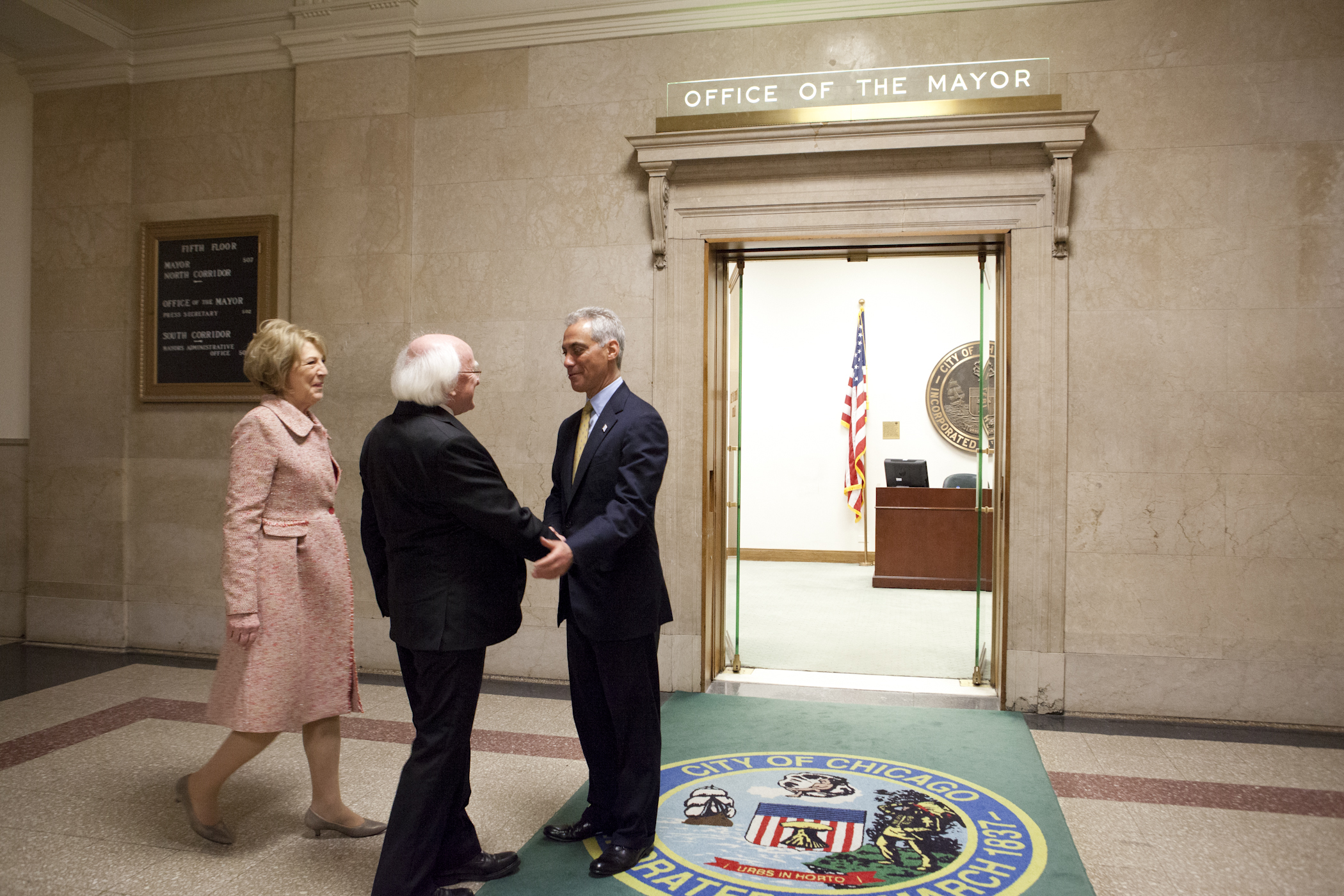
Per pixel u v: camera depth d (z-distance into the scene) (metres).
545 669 4.75
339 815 2.74
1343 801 3.10
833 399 10.63
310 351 2.72
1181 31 4.12
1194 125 4.11
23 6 4.83
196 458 5.29
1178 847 2.72
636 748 2.51
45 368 5.51
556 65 4.75
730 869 2.49
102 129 5.41
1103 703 4.15
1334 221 3.99
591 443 2.52
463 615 2.23
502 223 4.82
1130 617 4.14
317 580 2.70
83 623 5.45
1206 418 4.08
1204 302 4.09
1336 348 3.98
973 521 8.15
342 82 4.98
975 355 10.30
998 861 2.55
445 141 4.89
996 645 4.42
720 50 4.58
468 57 4.86
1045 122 4.04
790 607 7.22
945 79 4.29
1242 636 4.05
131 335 5.38
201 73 5.25
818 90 4.41
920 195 4.29
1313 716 3.98
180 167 5.30
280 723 2.58
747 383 10.83
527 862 2.54
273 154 5.16
